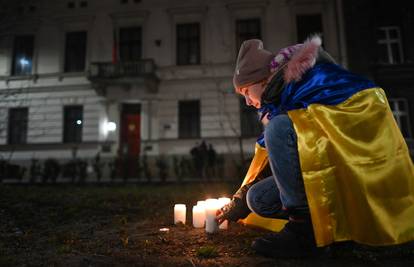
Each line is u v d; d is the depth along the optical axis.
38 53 18.72
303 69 1.68
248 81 1.88
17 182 14.41
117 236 2.46
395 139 1.55
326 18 17.38
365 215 1.46
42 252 2.01
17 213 3.69
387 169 1.49
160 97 17.38
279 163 1.61
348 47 16.61
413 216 1.49
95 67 17.34
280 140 1.61
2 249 2.07
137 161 16.45
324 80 1.65
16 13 6.04
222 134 16.83
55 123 17.94
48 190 7.41
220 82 17.28
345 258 1.73
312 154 1.52
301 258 1.71
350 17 16.77
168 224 2.91
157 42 17.89
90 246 2.15
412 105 16.06
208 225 2.38
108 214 3.73
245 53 1.92
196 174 15.36
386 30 17.02
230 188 7.97
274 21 17.52
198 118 17.38
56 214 3.70
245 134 16.78
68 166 16.12
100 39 18.33
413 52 16.64
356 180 1.47
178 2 18.16
